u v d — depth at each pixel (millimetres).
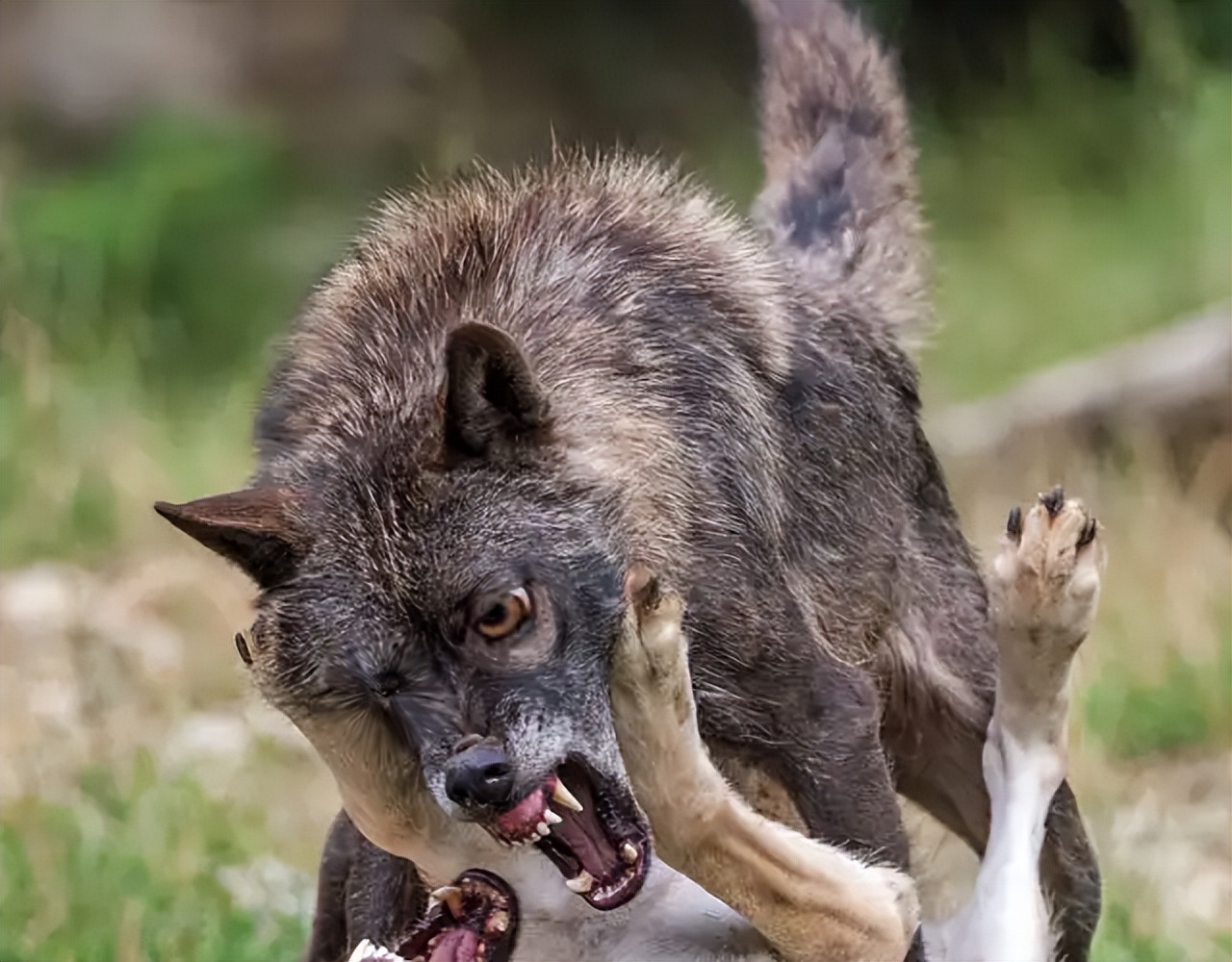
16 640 18781
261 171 32188
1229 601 18578
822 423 11719
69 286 28812
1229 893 15047
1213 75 29141
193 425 25234
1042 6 33000
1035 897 11484
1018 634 11469
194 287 30656
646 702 9156
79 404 23984
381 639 9953
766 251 12195
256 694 12172
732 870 9469
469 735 9828
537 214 11414
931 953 11562
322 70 34094
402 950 10195
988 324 27062
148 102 33500
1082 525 11250
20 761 16438
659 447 10672
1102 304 26938
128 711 17578
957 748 12562
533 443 10242
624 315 11031
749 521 10945
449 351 9945
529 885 10109
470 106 34000
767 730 10898
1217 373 22156
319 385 10945
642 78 34844
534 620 9977
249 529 10023
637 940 10008
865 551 11836
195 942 13844
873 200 13508
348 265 11727
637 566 10273
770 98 14078
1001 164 31297
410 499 10070
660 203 11789
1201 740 17109
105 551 21422
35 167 33000
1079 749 16297
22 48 33531
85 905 14164
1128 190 29906
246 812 15750
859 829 10922
